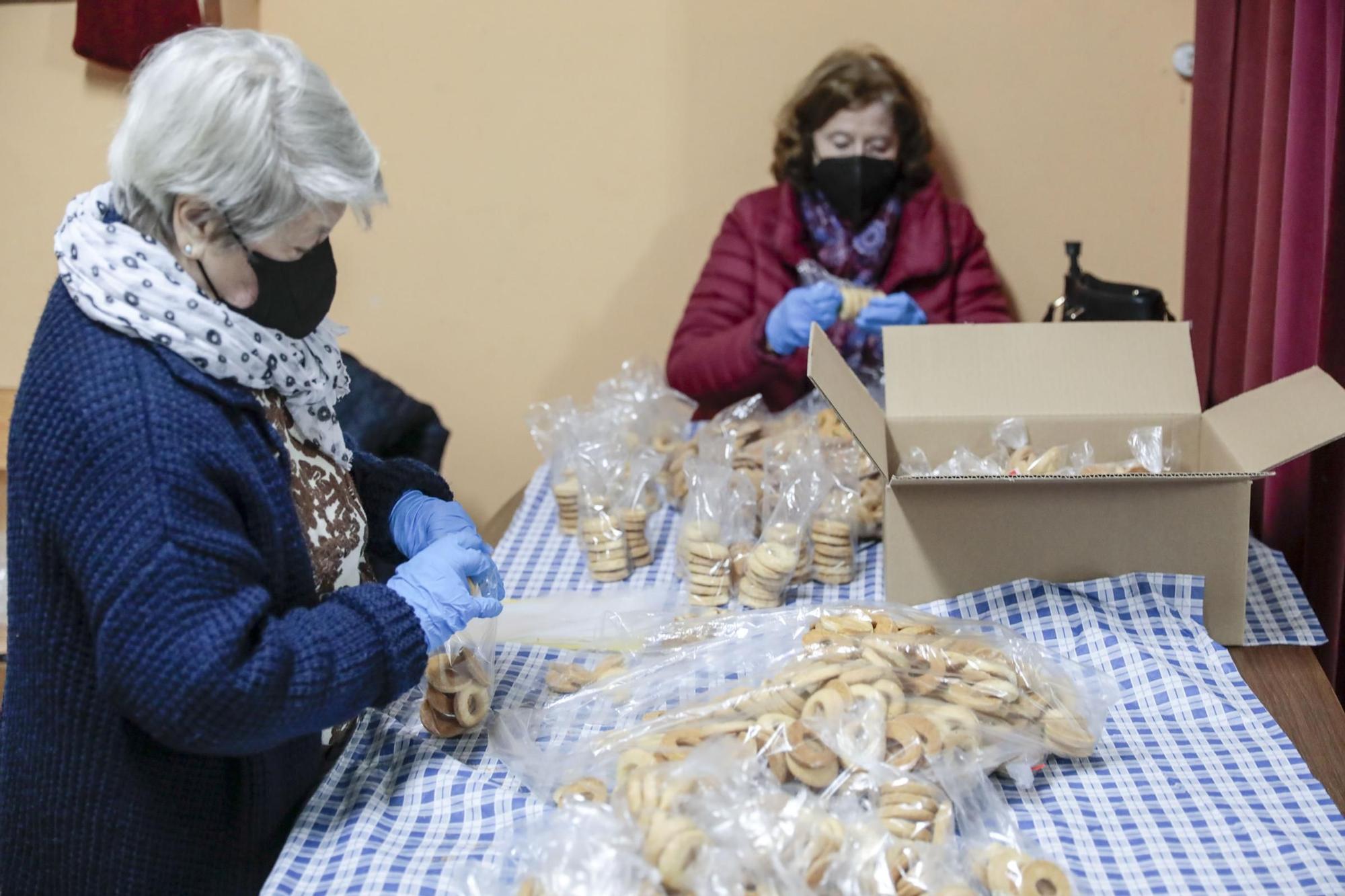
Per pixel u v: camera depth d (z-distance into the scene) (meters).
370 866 1.01
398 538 1.37
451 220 2.71
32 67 2.49
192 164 0.90
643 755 1.03
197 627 0.92
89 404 0.93
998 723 1.07
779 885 0.89
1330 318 1.64
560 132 2.62
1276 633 1.40
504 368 2.83
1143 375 1.56
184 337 0.96
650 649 1.25
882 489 1.66
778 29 2.48
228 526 0.96
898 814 0.96
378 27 2.57
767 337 2.16
